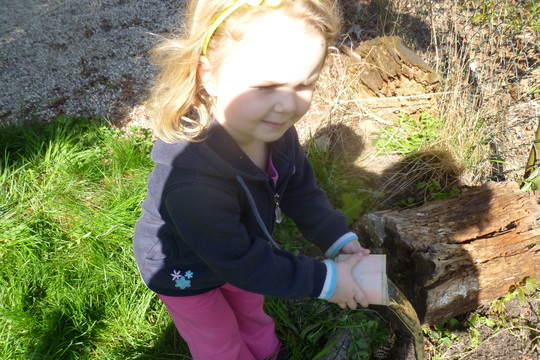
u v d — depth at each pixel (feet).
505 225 7.73
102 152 10.96
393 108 11.50
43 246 8.91
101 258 8.61
